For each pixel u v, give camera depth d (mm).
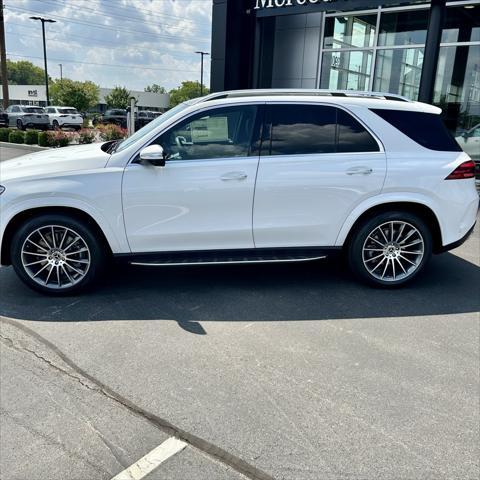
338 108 4398
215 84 13930
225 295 4465
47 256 4289
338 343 3576
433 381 3090
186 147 4258
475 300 4426
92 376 3100
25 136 20234
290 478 2266
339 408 2793
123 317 3971
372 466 2344
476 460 2395
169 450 2445
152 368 3203
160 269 5164
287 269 5211
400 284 4633
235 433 2570
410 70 12305
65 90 59250
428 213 4539
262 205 4312
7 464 2338
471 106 11930
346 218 4438
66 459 2377
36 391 2930
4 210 4105
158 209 4230
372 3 10516
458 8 11469
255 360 3318
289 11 11664
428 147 4492
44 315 3990
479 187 9336
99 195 4129
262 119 4328
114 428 2607
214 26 13539
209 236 4344
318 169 4309
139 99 73438
